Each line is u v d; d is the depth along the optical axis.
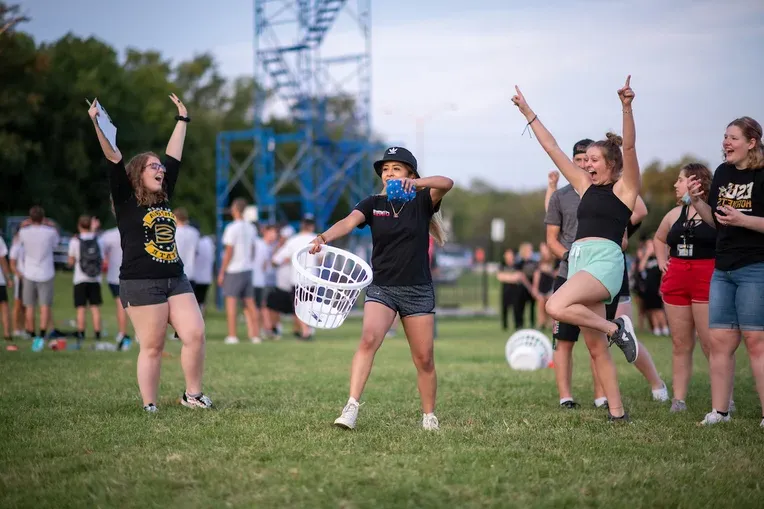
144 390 5.98
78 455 4.55
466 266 62.03
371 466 4.28
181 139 6.27
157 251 5.90
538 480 4.09
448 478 4.08
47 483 4.07
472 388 7.67
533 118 5.70
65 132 34.06
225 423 5.43
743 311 5.62
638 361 6.90
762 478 4.20
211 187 48.06
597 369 5.82
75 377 7.83
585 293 5.37
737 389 7.91
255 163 28.73
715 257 5.91
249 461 4.38
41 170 32.97
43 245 12.27
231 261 13.30
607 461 4.50
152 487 3.93
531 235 63.09
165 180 6.08
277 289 14.83
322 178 29.69
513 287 18.89
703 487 4.01
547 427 5.54
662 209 21.36
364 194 30.12
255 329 13.77
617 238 5.48
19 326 13.48
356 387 5.31
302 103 27.88
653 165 21.50
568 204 6.67
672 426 5.59
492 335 17.53
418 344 5.27
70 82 35.16
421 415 5.98
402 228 5.14
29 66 31.22
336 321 4.95
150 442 4.86
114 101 37.75
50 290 12.31
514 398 6.99
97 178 36.31
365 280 5.00
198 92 69.19
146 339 5.96
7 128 31.59
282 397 6.84
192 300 6.12
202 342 6.10
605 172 5.54
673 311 6.47
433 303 5.27
